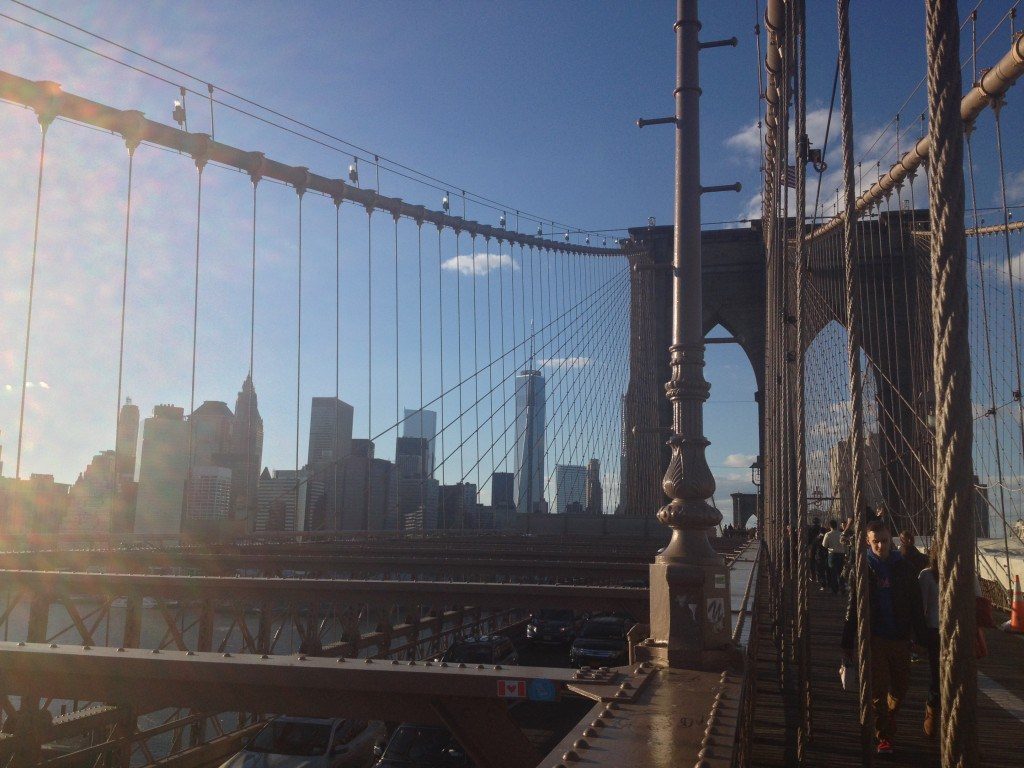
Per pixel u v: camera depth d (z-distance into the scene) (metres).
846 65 2.93
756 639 5.77
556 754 2.86
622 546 34.12
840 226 20.09
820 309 19.86
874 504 15.80
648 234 53.47
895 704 5.46
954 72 1.57
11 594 12.68
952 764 1.46
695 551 4.73
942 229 1.55
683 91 5.35
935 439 1.55
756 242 52.84
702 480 4.82
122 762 9.42
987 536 15.20
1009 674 8.21
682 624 4.59
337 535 31.38
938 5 1.58
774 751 5.33
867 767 3.29
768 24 7.50
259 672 5.48
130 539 21.42
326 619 12.57
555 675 5.01
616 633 20.36
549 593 11.76
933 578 5.58
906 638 5.47
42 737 8.16
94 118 18.45
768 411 12.57
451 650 16.88
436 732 10.94
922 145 12.98
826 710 6.48
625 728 3.22
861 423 3.14
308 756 10.33
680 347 5.03
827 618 12.27
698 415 4.94
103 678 5.78
